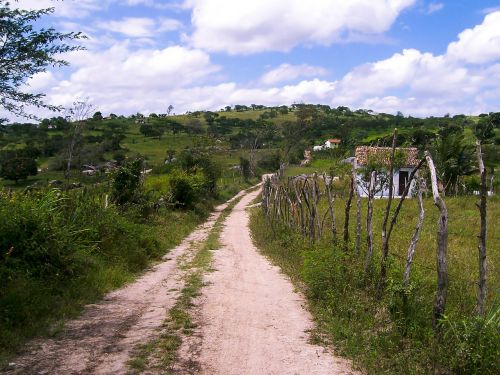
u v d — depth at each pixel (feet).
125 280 32.32
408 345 18.29
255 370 16.89
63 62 22.68
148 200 65.62
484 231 17.76
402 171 90.89
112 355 17.95
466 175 92.84
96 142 233.76
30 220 28.35
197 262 41.24
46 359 17.47
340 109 417.28
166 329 21.30
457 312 19.36
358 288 25.50
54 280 26.94
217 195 129.90
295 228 50.37
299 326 22.16
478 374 15.29
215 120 412.77
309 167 190.80
